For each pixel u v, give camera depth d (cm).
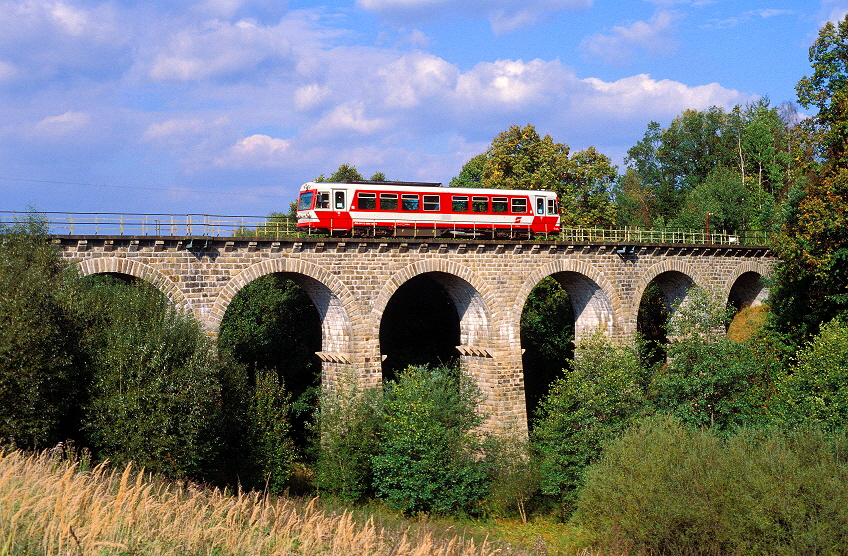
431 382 4047
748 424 3919
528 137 6906
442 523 3672
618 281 4988
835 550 2850
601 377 3988
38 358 2555
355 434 3809
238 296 5381
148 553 1499
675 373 4134
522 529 3762
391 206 4459
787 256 4794
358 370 3944
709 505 3034
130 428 2734
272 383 3800
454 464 3803
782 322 5194
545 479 3928
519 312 4506
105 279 4109
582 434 3859
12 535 1351
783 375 4403
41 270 2770
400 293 5800
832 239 4519
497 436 4231
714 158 9819
